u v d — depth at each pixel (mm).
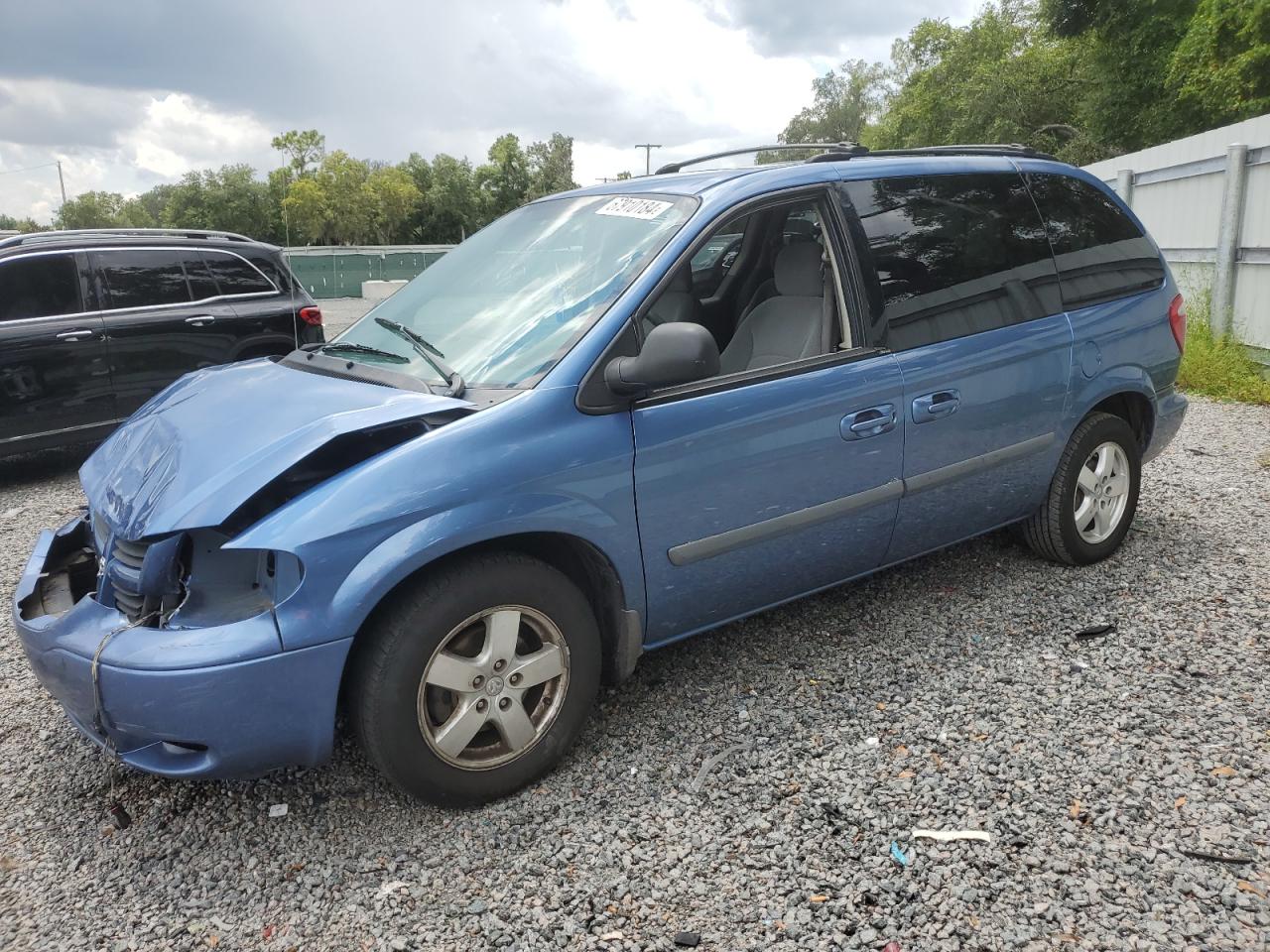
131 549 2715
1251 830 2607
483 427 2740
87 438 7445
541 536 2928
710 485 3111
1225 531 4941
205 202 94062
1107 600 4129
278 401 3057
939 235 3777
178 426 3088
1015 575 4434
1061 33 29453
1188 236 9805
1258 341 8750
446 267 3885
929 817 2732
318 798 2986
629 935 2344
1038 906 2367
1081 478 4316
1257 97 21859
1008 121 37094
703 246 3205
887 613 4105
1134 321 4352
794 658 3732
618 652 3117
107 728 2607
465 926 2402
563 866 2607
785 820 2754
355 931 2408
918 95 45094
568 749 3027
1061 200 4270
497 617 2783
